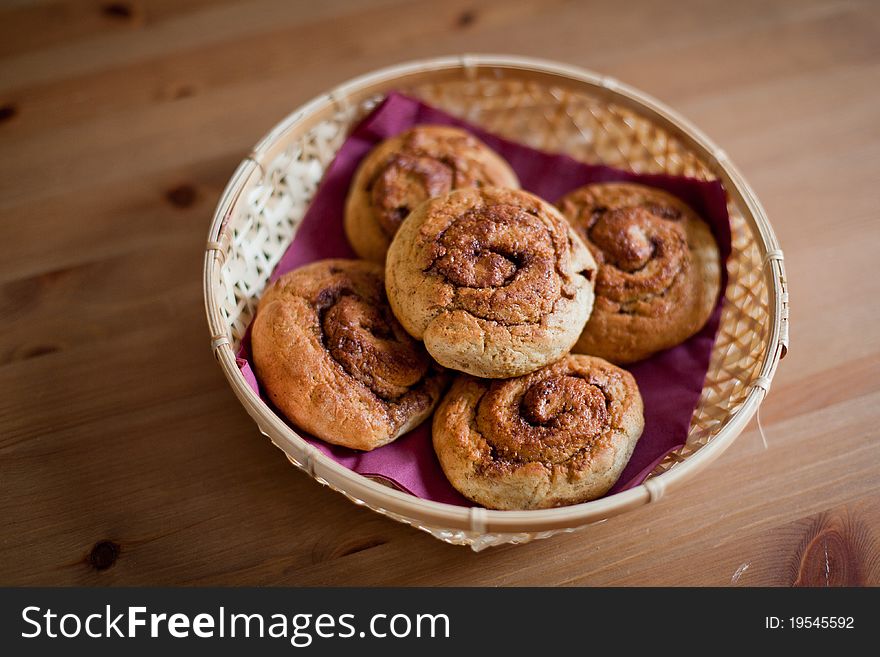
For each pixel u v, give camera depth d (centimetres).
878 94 54
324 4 59
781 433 42
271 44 56
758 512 40
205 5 58
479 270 37
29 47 56
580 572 39
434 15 58
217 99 54
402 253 39
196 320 45
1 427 42
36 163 51
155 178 50
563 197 45
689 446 39
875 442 42
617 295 41
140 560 39
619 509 32
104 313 46
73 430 42
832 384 43
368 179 44
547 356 37
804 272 47
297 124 42
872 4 58
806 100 53
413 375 39
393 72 44
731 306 42
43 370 44
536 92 47
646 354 41
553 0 59
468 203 39
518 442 37
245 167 40
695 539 39
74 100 54
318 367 38
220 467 41
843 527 39
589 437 37
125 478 41
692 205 45
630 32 57
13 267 47
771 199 49
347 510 40
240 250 41
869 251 48
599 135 48
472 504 37
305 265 42
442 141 45
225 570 38
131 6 58
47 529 39
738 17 58
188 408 43
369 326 39
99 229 48
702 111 53
